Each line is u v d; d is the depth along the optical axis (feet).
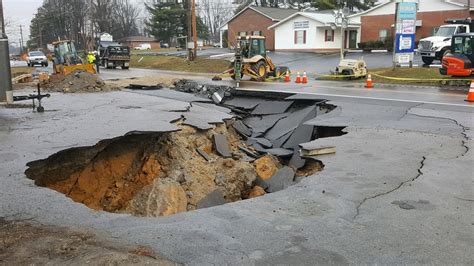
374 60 112.57
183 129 36.37
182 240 14.57
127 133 31.30
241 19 177.88
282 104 55.06
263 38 84.84
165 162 32.04
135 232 15.20
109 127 33.63
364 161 24.98
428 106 46.34
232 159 36.01
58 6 299.17
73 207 17.61
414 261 13.34
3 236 14.61
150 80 79.61
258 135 48.26
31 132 32.09
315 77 88.28
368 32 150.00
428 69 80.79
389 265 13.10
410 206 17.90
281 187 28.94
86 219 16.38
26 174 23.17
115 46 135.13
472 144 28.91
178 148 33.37
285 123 50.14
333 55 132.57
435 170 22.99
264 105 57.21
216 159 35.19
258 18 170.71
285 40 157.79
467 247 14.26
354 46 154.20
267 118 53.62
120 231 15.28
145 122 36.04
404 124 36.40
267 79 84.33
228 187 31.27
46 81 70.54
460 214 17.03
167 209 23.89
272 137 47.16
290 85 72.28
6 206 17.62
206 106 50.06
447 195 19.19
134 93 61.98
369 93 58.85
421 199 18.71
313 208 17.70
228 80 83.92
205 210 17.53
